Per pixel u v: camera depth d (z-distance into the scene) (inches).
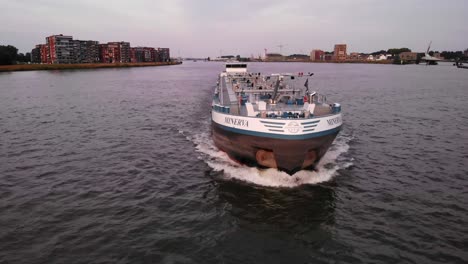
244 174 772.6
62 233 540.7
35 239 523.8
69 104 1975.9
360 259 480.4
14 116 1569.9
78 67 7362.2
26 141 1108.5
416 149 1018.7
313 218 589.9
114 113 1664.6
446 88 3011.8
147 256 482.3
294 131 690.8
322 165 834.2
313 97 933.8
